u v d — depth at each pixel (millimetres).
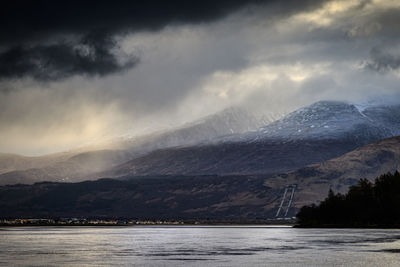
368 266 193750
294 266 195500
